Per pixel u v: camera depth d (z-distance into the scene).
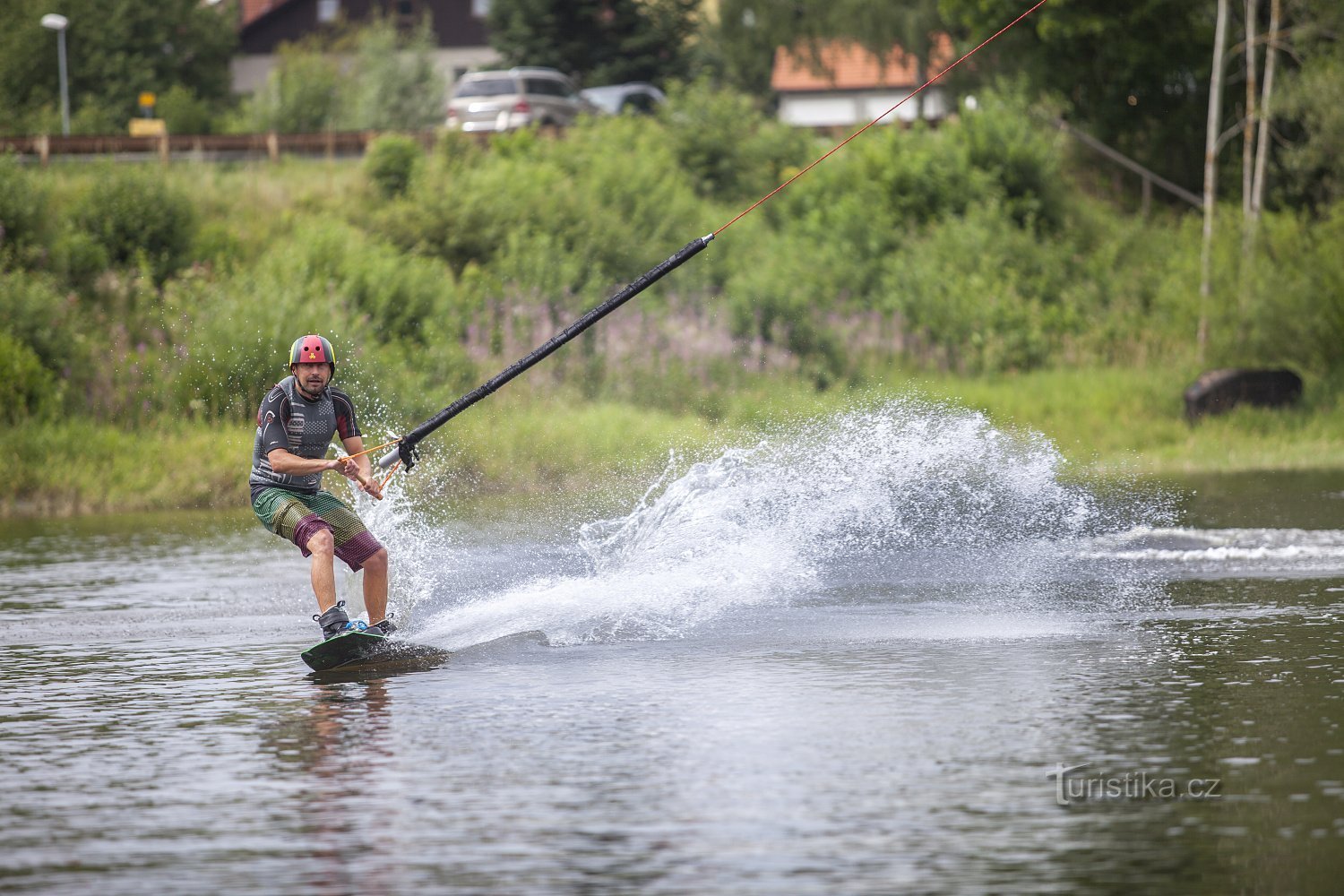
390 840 18.88
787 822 19.30
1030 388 97.62
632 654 31.36
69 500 71.94
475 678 29.12
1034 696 26.31
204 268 97.44
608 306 33.59
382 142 120.12
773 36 180.00
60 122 194.00
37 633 36.09
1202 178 140.25
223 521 66.06
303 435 32.41
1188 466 75.44
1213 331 99.69
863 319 107.75
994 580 41.12
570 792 20.84
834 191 125.31
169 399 83.88
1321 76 105.06
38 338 85.31
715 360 96.25
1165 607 36.12
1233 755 22.09
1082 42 139.12
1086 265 118.69
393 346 90.06
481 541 52.88
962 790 20.52
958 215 122.94
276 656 32.66
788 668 29.48
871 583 40.59
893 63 182.75
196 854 18.55
